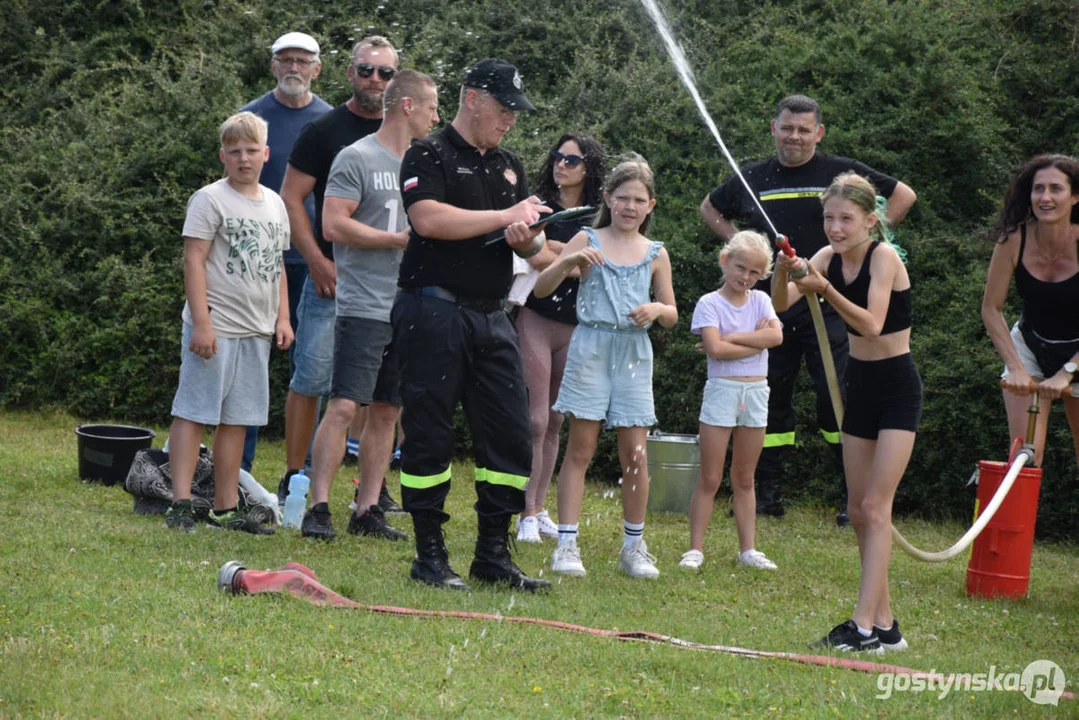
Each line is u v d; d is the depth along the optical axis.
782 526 11.80
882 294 6.89
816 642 7.00
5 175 16.59
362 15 18.56
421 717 5.23
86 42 19.34
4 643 5.79
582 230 9.27
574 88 16.47
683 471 11.90
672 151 15.48
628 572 8.93
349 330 9.36
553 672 6.01
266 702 5.25
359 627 6.52
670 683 5.95
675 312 9.20
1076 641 7.80
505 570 7.97
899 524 12.38
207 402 9.15
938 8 16.30
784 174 11.96
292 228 10.25
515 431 7.91
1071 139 14.60
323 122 10.36
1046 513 12.17
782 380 12.05
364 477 9.67
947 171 14.73
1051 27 15.84
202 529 9.19
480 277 7.75
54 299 15.80
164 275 15.52
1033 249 9.05
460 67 17.70
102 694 5.18
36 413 15.16
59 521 9.05
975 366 12.45
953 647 7.44
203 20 18.86
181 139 16.41
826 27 16.67
